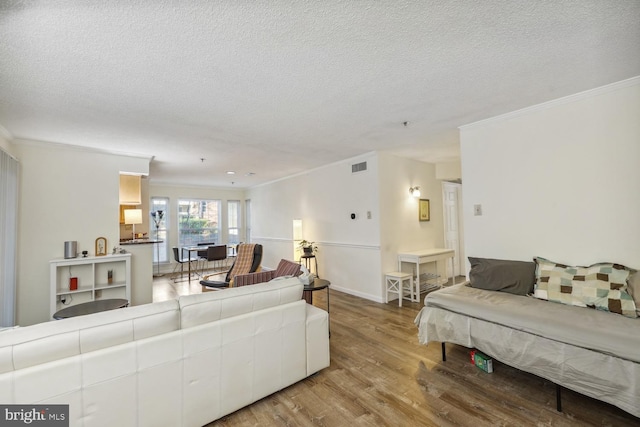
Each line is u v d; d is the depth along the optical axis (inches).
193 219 309.4
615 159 88.4
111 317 59.9
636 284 79.7
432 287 202.8
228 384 71.7
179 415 64.7
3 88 84.0
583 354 68.3
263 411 74.7
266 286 83.1
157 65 73.7
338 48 68.4
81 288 141.6
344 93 92.5
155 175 245.1
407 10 56.1
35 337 51.7
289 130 128.9
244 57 71.2
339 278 202.8
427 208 204.4
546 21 60.2
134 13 54.6
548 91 93.5
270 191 287.9
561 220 98.9
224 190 330.0
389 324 136.3
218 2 52.4
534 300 92.2
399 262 181.3
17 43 62.8
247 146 154.7
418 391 82.4
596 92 91.4
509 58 74.2
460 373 92.0
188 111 104.4
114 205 157.0
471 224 122.8
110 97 91.5
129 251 158.2
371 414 72.7
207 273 285.4
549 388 83.1
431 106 104.2
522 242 108.0
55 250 140.7
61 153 143.8
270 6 53.9
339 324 136.3
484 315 86.8
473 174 122.1
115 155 159.3
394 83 86.5
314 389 84.0
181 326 67.6
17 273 129.4
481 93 94.3
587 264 93.1
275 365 80.2
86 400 54.5
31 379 49.9
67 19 55.7
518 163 108.9
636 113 84.8
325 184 214.7
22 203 133.0
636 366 61.6
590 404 75.3
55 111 101.3
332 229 208.7
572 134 96.3
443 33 63.7
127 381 58.6
